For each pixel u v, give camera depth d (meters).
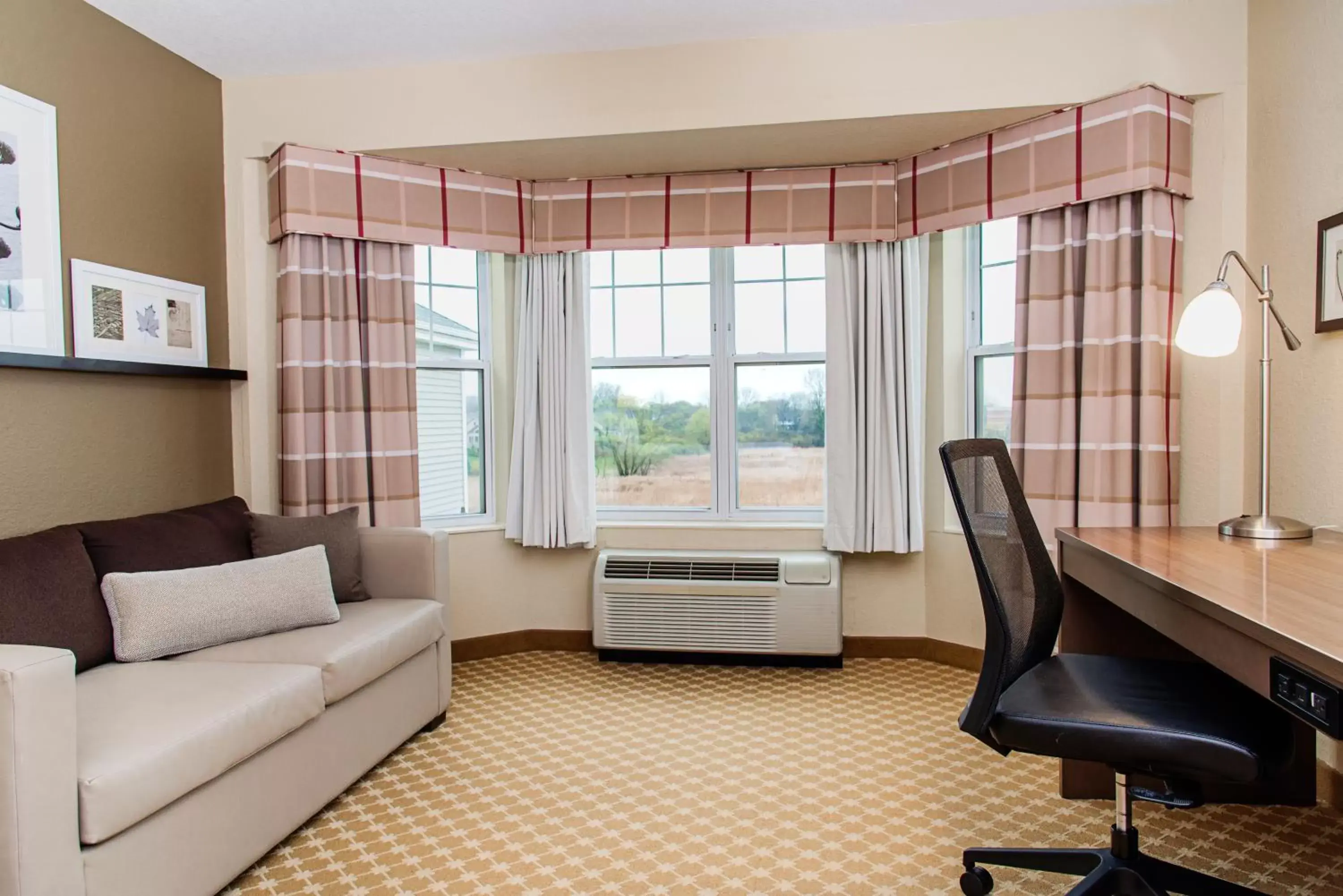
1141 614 1.76
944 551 3.43
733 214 3.40
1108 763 1.51
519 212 3.49
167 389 2.87
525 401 3.59
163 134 2.88
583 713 2.92
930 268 3.45
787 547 3.57
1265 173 2.55
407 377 3.30
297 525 2.74
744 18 2.77
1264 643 1.24
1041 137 2.83
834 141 3.10
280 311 3.15
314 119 3.14
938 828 2.05
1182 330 2.18
